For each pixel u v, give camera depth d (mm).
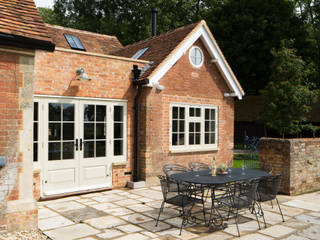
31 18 5613
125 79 9023
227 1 23312
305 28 22828
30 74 5328
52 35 13117
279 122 15609
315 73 21031
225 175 6324
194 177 6074
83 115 8180
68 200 7488
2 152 5078
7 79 5117
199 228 5633
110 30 25188
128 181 9102
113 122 8820
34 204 5355
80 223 5805
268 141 8742
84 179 8211
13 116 5180
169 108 9836
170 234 5297
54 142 7664
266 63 22484
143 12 24797
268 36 21719
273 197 6109
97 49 14016
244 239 5113
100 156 8547
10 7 5602
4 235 5000
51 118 7609
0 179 5070
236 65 23312
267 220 6168
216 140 11359
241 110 26844
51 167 7609
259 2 21781
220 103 11508
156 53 10430
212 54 10961
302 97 15219
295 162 8422
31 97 5355
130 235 5215
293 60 15664
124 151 9055
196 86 10664
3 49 5012
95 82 8344
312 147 9023
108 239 5020
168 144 9789
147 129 9148
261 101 25547
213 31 23469
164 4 24719
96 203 7234
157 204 7180
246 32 21609
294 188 8359
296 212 6746
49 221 5891
